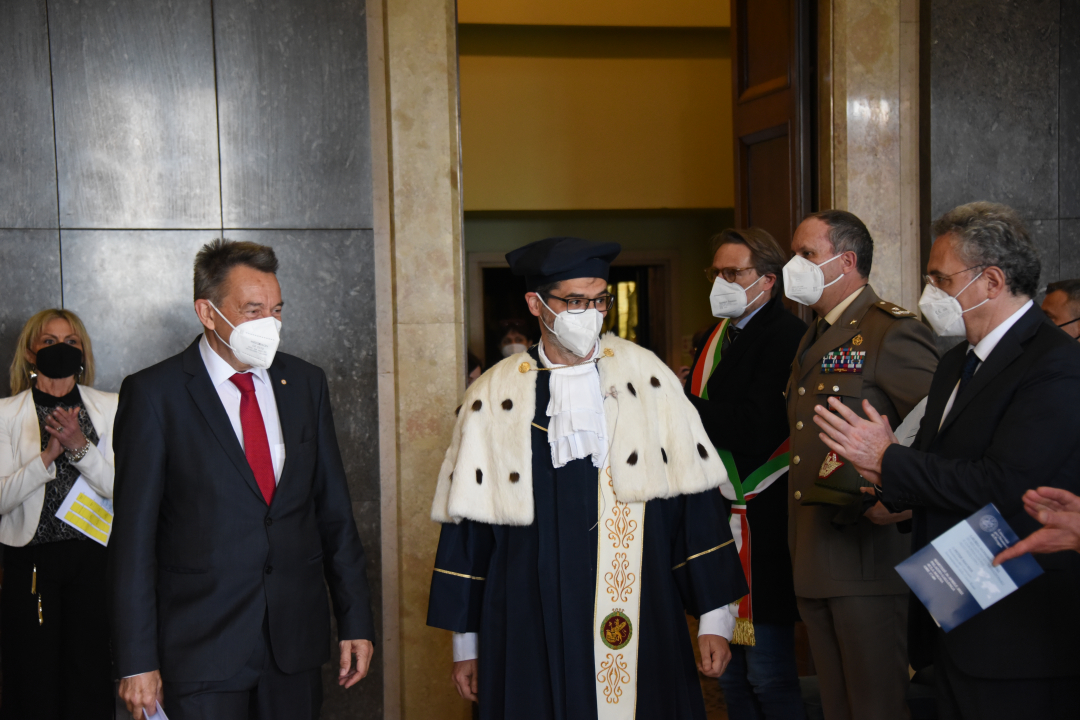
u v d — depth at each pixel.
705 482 2.05
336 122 3.38
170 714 2.03
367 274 3.41
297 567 2.14
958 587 1.72
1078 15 3.85
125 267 3.29
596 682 1.95
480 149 7.34
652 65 7.50
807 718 3.18
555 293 2.01
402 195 3.38
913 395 2.32
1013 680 1.81
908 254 3.81
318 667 2.21
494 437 2.05
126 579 1.99
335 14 3.37
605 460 2.01
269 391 2.22
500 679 1.98
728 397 2.95
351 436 3.41
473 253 8.02
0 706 2.92
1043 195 3.85
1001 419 1.85
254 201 3.35
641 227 8.20
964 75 3.78
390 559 3.43
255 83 3.34
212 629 2.02
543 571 1.97
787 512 2.85
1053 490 1.62
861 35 3.72
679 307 8.26
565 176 7.45
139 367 3.30
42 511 2.84
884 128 3.76
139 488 2.04
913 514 2.05
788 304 4.21
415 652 3.39
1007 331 1.91
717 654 2.02
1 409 2.91
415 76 3.38
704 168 7.59
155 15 3.28
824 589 2.42
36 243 3.23
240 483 2.08
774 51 4.11
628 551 2.00
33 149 3.22
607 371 2.08
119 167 3.27
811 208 3.90
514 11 6.93
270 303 2.13
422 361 3.41
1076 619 1.79
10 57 3.20
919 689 3.16
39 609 2.83
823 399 2.48
